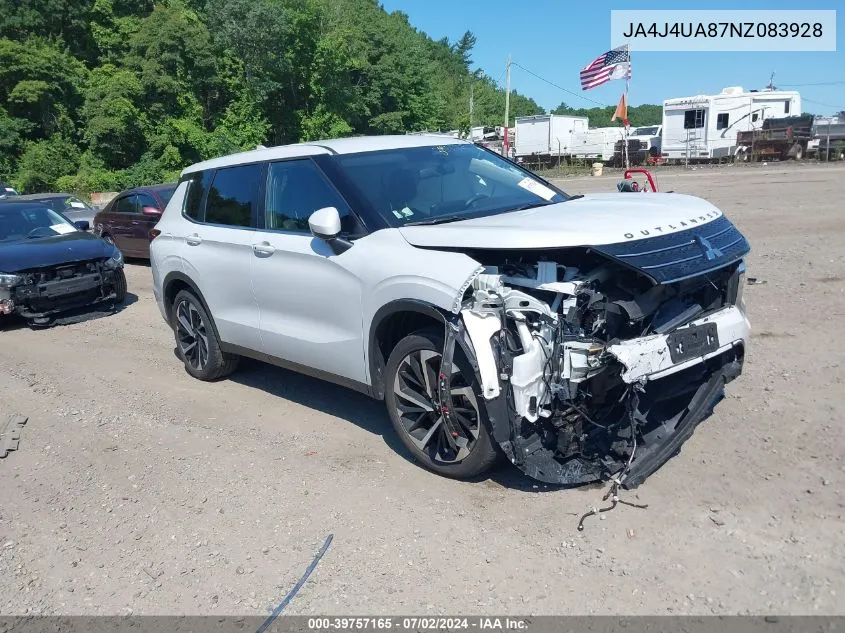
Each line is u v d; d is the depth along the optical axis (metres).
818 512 3.60
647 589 3.16
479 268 3.87
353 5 55.03
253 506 4.19
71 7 45.34
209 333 6.18
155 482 4.60
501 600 3.19
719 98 34.47
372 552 3.63
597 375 3.78
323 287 4.77
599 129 41.28
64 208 17.52
